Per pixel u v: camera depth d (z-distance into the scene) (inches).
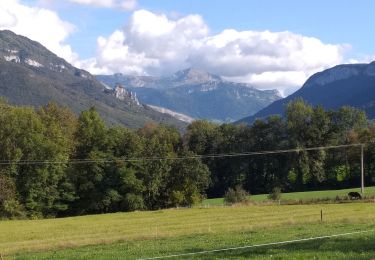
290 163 5147.6
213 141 5502.0
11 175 3705.7
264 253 958.4
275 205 3474.4
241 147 5447.8
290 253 920.3
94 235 2069.4
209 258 938.1
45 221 3154.5
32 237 2180.1
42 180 3742.6
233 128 5590.6
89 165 3988.7
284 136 5442.9
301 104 5211.6
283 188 5196.9
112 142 4138.8
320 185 5265.8
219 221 2463.1
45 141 3784.5
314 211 2770.7
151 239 1605.6
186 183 4360.2
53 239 1988.2
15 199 3668.8
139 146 4239.7
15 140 3745.1
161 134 5246.1
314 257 859.4
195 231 1897.1
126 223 2689.5
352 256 849.5
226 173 5492.1
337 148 5187.0
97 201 3983.8
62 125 4173.2
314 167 5059.1
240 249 1057.5
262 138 5482.3
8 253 1471.5
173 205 4347.9
